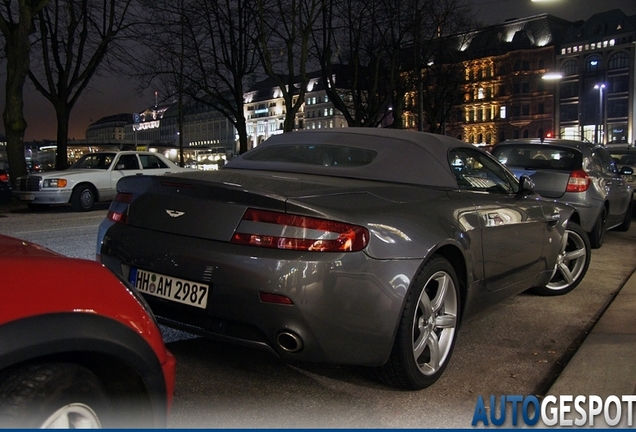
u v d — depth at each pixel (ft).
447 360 11.30
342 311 9.30
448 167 12.79
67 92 74.54
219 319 9.72
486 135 361.71
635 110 301.22
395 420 9.46
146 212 10.73
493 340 13.93
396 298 9.70
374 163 12.62
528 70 343.05
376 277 9.53
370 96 106.11
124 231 10.85
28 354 5.38
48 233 31.60
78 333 5.75
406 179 12.32
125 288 6.59
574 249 19.07
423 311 10.72
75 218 41.83
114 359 6.15
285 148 14.17
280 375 11.17
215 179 10.52
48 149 383.45
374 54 113.91
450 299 11.41
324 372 11.43
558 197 27.32
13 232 32.01
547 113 337.72
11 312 5.40
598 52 314.96
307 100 488.85
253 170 13.17
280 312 9.14
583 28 324.60
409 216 10.55
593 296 18.65
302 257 9.18
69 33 73.61
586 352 12.64
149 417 6.52
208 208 9.98
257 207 9.60
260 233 9.44
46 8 73.31
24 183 48.57
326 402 10.04
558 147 28.50
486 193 13.70
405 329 9.95
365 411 9.76
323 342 9.34
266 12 89.81
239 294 9.34
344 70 126.62
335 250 9.30
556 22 346.74
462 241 11.54
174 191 10.50
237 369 11.37
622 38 307.17
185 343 12.76
